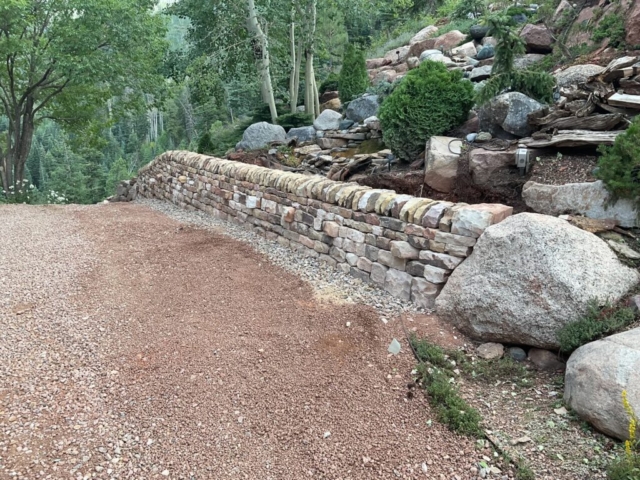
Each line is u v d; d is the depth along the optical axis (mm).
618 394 2529
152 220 7762
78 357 3598
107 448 2742
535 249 3359
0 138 17281
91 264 5473
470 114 6301
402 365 3439
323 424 2936
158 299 4551
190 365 3477
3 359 3539
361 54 11406
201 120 28562
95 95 15742
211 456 2715
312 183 5551
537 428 2814
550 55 8234
